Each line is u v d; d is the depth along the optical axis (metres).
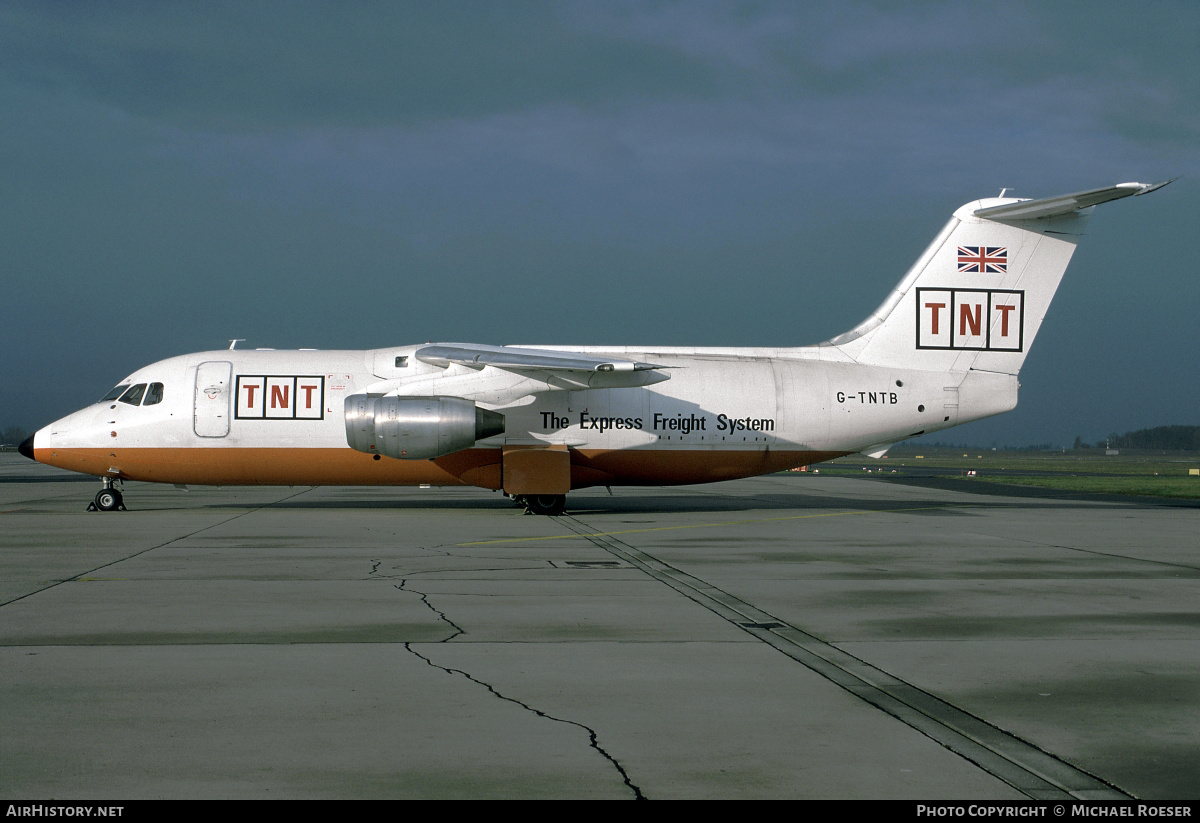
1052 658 7.83
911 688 6.90
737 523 20.00
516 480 21.23
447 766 5.27
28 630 8.62
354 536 16.72
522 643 8.25
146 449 21.91
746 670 7.38
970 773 5.21
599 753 5.50
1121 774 5.21
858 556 14.39
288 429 21.86
